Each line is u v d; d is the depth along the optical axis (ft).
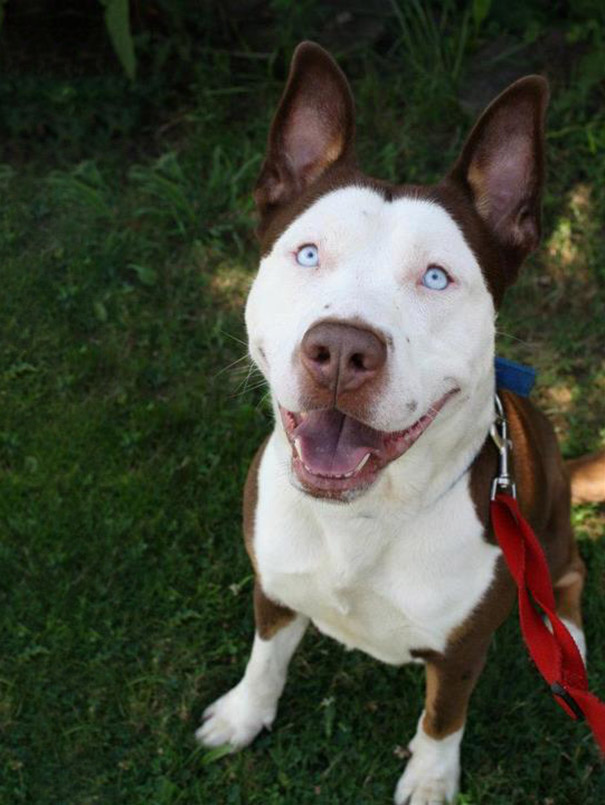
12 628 3.61
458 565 2.82
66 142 4.94
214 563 3.80
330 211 2.54
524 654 3.59
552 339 4.40
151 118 5.03
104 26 5.21
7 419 4.14
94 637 3.59
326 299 2.40
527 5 5.06
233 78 5.08
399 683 3.55
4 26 5.18
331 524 2.79
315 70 2.68
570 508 3.54
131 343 4.39
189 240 4.66
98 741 3.40
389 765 3.37
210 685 3.55
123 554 3.79
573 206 4.65
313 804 3.29
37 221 4.72
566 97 4.78
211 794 3.30
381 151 4.84
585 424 4.21
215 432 4.12
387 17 5.13
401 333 2.39
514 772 3.35
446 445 2.67
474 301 2.56
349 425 2.51
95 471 4.01
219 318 4.44
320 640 3.64
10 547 3.79
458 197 2.64
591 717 2.72
